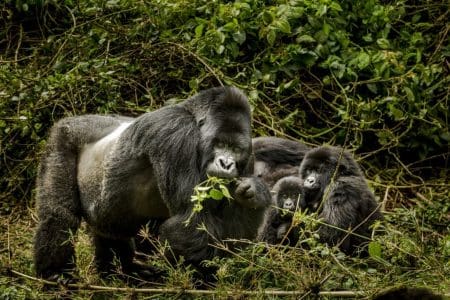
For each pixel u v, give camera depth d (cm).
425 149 1538
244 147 977
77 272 1066
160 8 1634
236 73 1600
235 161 972
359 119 1518
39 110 1527
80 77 1527
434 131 1535
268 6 1633
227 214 983
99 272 1128
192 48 1574
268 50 1573
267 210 1015
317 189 1230
